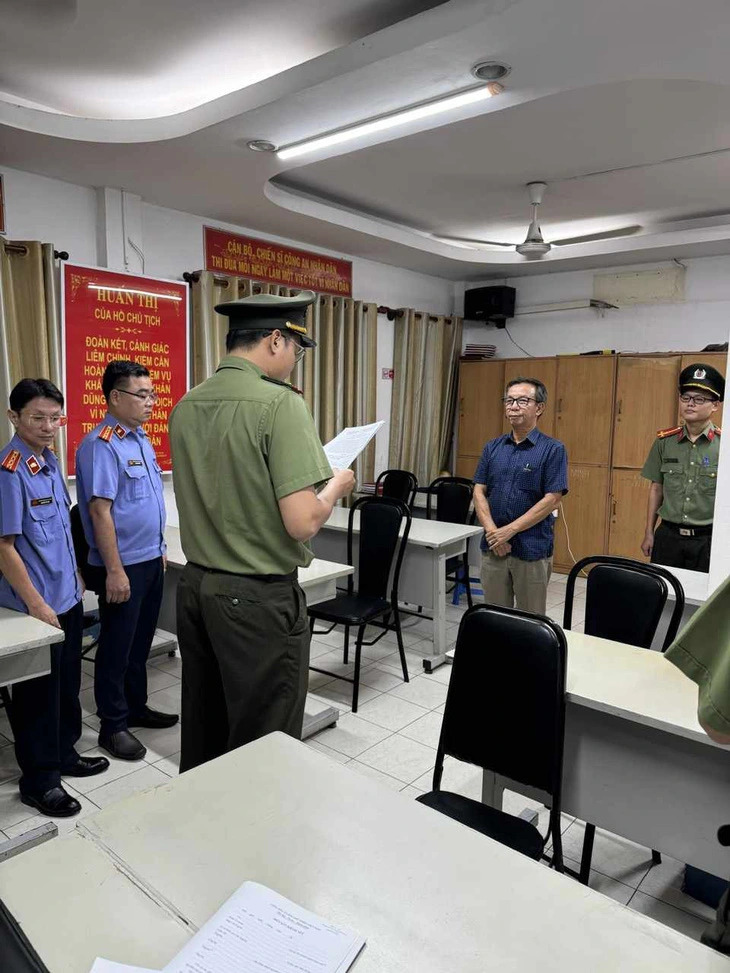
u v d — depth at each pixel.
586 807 1.74
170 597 3.24
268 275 4.67
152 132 2.93
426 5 2.28
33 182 3.39
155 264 3.99
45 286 3.38
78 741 2.69
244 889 0.90
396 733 2.83
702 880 1.85
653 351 5.57
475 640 1.65
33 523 2.13
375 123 2.74
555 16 1.98
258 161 3.19
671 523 3.52
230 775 1.20
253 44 2.55
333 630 4.13
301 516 1.50
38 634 1.89
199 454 1.60
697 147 3.50
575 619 4.45
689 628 0.87
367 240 4.84
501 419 6.08
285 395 1.55
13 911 0.86
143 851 0.99
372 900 0.90
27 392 2.09
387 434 5.92
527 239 4.54
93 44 2.54
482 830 1.52
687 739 1.57
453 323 6.33
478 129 3.27
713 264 5.26
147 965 0.78
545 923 0.87
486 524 3.00
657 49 2.17
